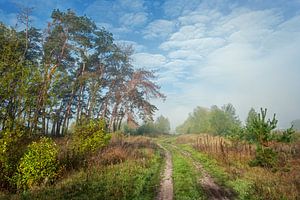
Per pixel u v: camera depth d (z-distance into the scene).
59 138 30.30
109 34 43.28
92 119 19.77
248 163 19.44
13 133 13.31
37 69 15.52
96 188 12.80
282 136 18.75
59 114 38.75
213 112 56.44
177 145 44.25
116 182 14.02
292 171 16.36
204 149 30.86
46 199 10.97
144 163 20.59
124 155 22.84
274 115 18.92
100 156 20.23
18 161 13.60
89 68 44.19
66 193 11.94
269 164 18.14
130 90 44.53
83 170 16.31
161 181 15.41
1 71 14.41
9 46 15.48
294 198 11.16
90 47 39.72
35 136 16.02
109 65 46.03
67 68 38.44
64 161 16.72
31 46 33.72
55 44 34.41
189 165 21.39
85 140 18.33
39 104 16.14
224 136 44.91
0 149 12.66
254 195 12.05
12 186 13.02
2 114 13.85
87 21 38.16
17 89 14.26
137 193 12.26
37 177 13.34
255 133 19.17
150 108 46.31
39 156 13.52
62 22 35.56
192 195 12.38
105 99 46.69
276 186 12.95
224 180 15.60
